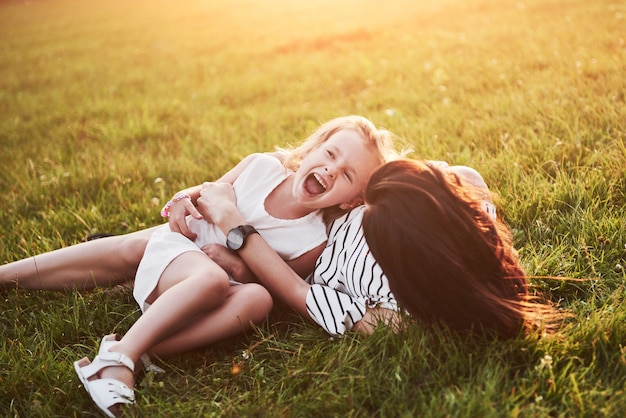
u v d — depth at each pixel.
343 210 2.77
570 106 4.68
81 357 2.53
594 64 5.87
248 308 2.46
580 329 2.27
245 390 2.30
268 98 7.45
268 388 2.25
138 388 2.35
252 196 2.82
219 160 4.80
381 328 2.34
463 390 2.03
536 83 5.77
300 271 2.80
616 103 4.50
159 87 9.12
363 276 2.46
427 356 2.23
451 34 9.58
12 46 17.27
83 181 4.66
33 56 14.75
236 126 6.11
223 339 2.53
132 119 6.83
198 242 2.79
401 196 2.27
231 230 2.62
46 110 8.55
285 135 5.48
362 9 15.52
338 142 2.63
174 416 2.14
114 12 24.50
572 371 2.12
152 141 6.03
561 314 2.37
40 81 11.29
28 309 2.92
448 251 2.20
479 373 2.09
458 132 4.75
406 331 2.33
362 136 2.66
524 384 2.05
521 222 3.13
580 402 1.95
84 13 25.42
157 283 2.57
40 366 2.42
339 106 6.47
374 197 2.35
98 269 2.92
